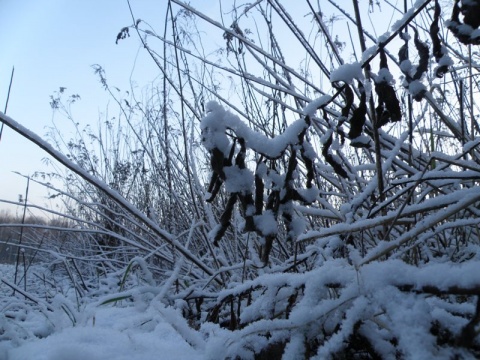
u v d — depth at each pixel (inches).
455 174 59.9
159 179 159.5
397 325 35.0
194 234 133.6
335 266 50.2
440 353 32.4
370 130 85.0
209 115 49.1
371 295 39.4
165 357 51.2
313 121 92.4
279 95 110.8
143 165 179.3
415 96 57.4
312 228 103.1
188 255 89.7
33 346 59.0
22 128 65.6
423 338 33.2
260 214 51.1
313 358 38.7
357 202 78.6
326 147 57.5
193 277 112.7
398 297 37.3
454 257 81.7
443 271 36.1
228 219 52.2
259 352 47.0
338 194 95.3
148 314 72.1
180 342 58.9
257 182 50.7
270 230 50.5
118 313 80.9
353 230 63.2
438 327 39.2
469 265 35.2
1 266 203.6
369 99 67.6
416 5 56.0
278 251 109.5
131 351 53.6
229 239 121.0
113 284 127.0
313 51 91.0
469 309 43.4
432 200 59.6
